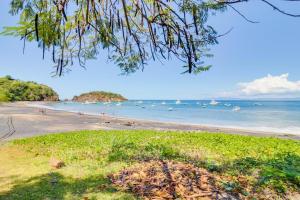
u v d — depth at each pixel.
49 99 166.62
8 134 17.53
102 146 11.51
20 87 137.12
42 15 2.89
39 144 12.46
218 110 70.19
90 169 7.97
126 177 6.98
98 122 28.27
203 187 6.34
